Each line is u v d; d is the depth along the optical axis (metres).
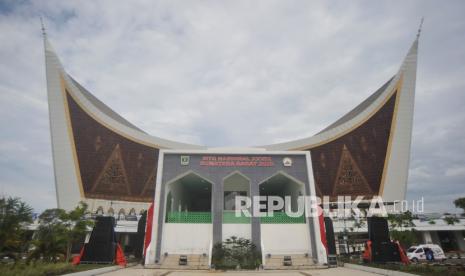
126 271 18.62
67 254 21.92
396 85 47.84
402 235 30.69
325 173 48.56
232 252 21.06
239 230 23.17
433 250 26.83
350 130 49.31
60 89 46.94
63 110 46.91
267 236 23.20
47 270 14.48
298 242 23.06
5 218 17.41
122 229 38.62
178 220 23.52
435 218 40.84
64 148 46.59
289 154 25.11
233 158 24.83
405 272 15.29
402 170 46.84
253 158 24.89
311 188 24.11
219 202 23.52
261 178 24.38
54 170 46.09
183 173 24.33
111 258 20.33
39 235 21.16
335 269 20.20
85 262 20.12
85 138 47.69
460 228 39.03
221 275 17.05
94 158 47.66
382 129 48.16
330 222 23.86
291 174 24.62
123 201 47.84
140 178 49.19
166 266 20.73
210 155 24.83
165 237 22.91
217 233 22.50
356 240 36.47
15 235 17.67
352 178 47.97
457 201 19.44
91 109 48.59
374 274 16.98
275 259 22.00
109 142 48.72
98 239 20.70
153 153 50.47
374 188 47.16
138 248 25.03
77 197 46.03
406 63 47.53
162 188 23.80
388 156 47.38
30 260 18.05
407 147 47.16
